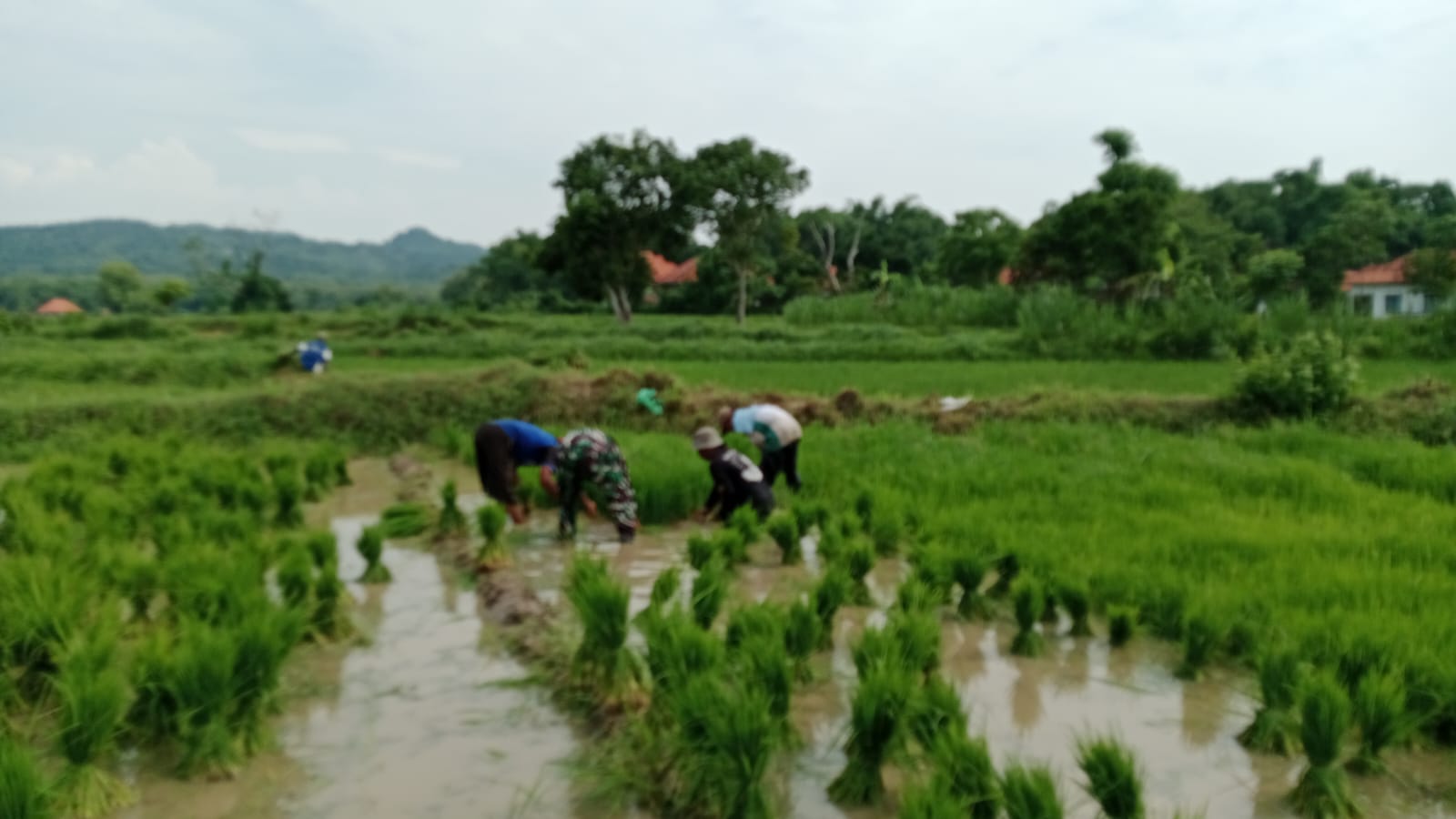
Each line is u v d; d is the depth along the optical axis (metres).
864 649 5.54
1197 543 8.21
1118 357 26.25
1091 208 35.75
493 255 76.94
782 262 66.69
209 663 5.02
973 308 38.75
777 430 10.60
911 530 9.09
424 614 7.51
